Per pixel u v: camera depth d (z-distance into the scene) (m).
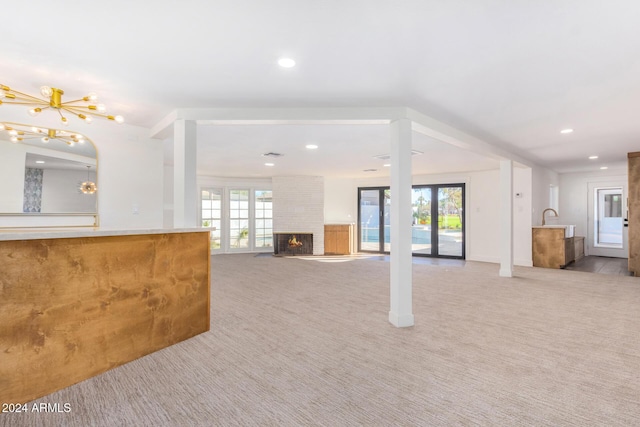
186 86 2.94
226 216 9.73
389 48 2.30
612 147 5.64
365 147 5.53
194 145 3.56
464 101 3.32
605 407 1.93
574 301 4.34
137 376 2.31
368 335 3.10
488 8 1.85
